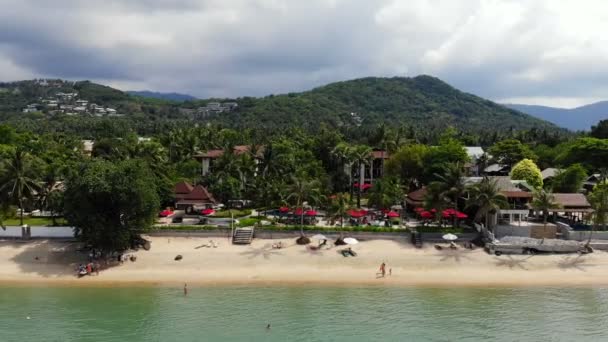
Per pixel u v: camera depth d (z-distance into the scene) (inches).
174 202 4220.0
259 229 3452.3
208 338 2146.9
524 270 3056.1
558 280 2930.6
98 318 2353.6
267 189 4318.4
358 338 2158.0
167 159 5885.8
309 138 6978.4
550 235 3464.6
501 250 3248.0
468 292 2736.2
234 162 4862.2
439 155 4766.2
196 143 6555.1
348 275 2974.9
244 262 3093.0
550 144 7578.7
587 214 3713.1
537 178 4675.2
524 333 2233.0
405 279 2923.2
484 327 2287.2
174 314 2402.8
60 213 3408.0
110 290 2721.5
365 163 4960.6
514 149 6215.6
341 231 3437.5
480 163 6166.3
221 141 7273.6
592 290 2785.4
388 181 4402.1
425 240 3403.1
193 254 3171.8
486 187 3358.8
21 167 3521.2
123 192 2965.1
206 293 2684.5
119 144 5654.5
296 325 2283.5
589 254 3250.5
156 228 3432.6
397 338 2162.9
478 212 3452.3
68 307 2484.0
